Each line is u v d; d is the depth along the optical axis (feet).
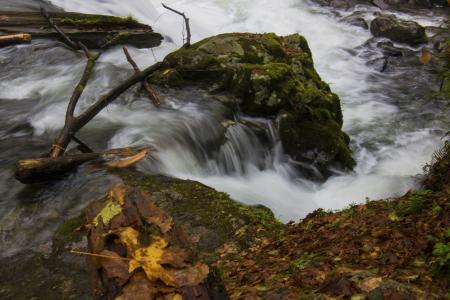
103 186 18.99
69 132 22.52
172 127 25.41
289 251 15.01
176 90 29.04
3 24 37.14
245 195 24.58
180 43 48.19
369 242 13.67
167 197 18.37
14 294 14.16
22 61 33.78
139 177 19.80
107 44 34.81
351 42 51.67
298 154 28.09
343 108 37.81
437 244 11.94
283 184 27.07
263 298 11.81
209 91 28.86
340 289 11.02
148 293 7.23
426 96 39.32
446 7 64.34
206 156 25.72
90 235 8.61
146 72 29.22
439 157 22.85
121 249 8.14
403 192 25.46
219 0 63.05
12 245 16.25
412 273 11.44
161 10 58.29
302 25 56.70
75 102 24.81
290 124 28.12
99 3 50.65
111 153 21.54
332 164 28.37
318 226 16.63
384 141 33.06
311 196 26.89
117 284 7.52
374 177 27.91
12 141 24.16
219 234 16.56
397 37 49.49
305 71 32.14
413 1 64.28
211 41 31.17
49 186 19.44
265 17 58.44
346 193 26.68
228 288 13.12
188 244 8.38
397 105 38.34
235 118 28.32
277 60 31.63
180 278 7.38
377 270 11.82
